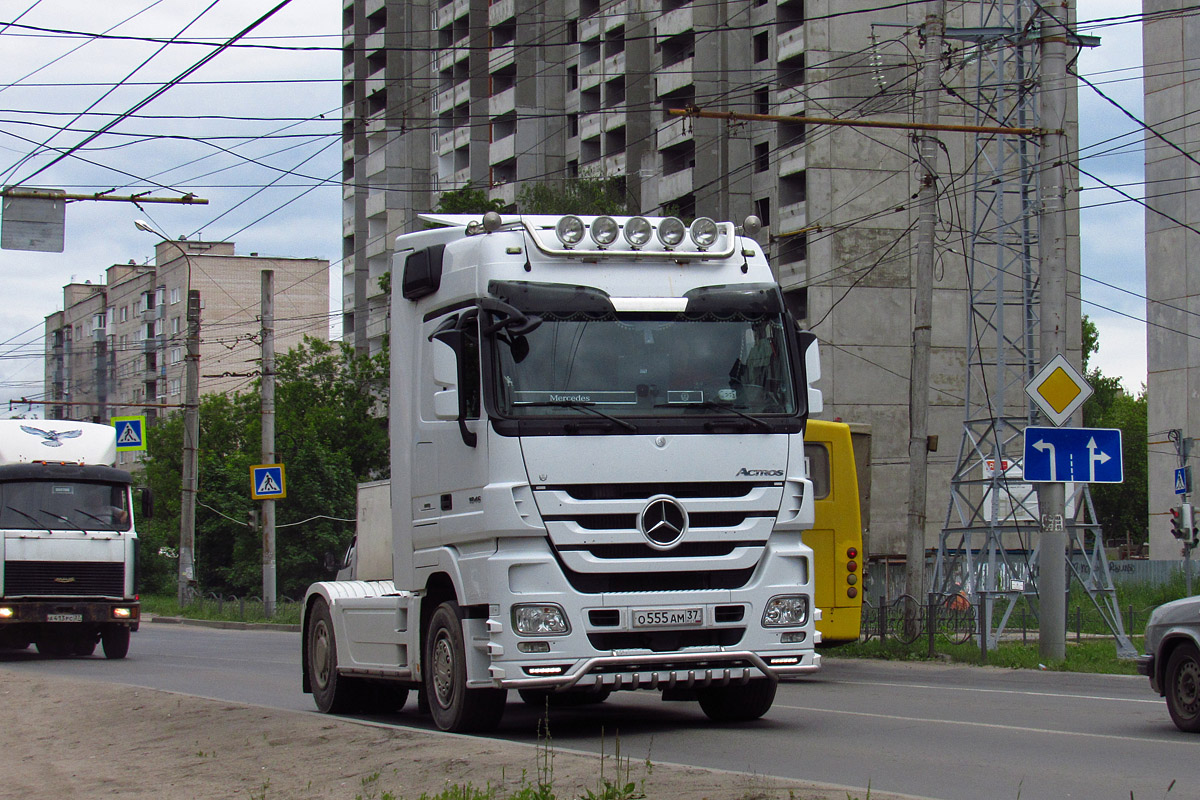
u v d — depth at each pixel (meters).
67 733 13.30
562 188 57.78
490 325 10.38
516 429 10.16
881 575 39.69
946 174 56.72
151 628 39.59
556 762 8.63
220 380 101.44
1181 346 52.47
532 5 72.56
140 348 109.62
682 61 63.09
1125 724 11.89
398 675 11.91
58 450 25.88
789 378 10.82
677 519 10.31
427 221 12.29
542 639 10.03
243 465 63.78
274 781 9.44
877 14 57.47
